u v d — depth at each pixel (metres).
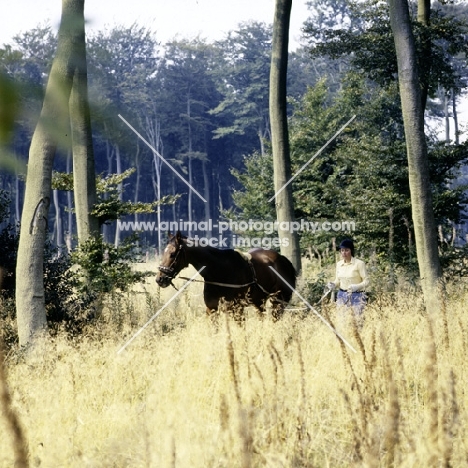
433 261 13.31
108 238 63.97
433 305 10.14
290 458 3.72
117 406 5.79
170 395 5.77
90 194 13.82
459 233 17.89
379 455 3.30
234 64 66.88
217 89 65.75
